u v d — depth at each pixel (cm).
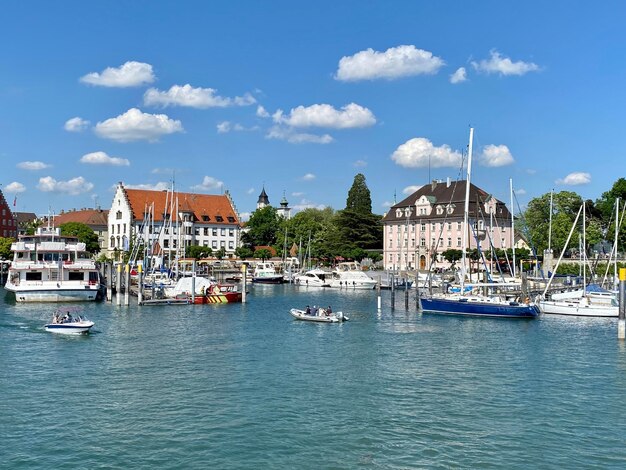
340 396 4134
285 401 4009
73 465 2995
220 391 4238
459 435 3412
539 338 6481
